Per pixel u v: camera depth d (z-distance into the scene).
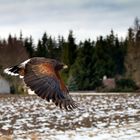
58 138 30.09
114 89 106.25
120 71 147.62
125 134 31.20
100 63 113.38
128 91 105.75
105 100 76.19
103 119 42.88
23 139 30.31
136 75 119.62
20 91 92.25
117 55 149.12
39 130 34.91
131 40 129.00
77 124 38.72
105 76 111.12
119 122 39.75
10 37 113.69
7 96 87.25
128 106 61.50
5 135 32.25
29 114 49.62
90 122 40.22
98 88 107.62
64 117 45.28
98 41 126.94
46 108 57.94
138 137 29.77
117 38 153.12
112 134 31.42
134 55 123.06
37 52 146.88
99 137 29.98
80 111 52.16
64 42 136.12
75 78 110.75
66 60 127.75
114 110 54.38
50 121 41.81
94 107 59.41
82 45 124.31
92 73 111.62
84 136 30.77
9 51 106.12
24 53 109.06
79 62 112.19
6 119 44.41
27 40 145.00
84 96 88.25
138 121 40.31
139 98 81.44
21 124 39.62
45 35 150.25
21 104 67.75
